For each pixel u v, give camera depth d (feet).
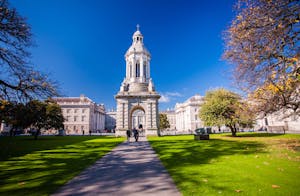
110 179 23.76
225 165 30.07
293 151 43.88
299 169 26.99
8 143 82.99
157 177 24.23
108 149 53.47
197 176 23.90
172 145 62.75
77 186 21.22
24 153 47.67
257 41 39.17
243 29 40.14
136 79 148.25
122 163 33.37
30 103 57.06
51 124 120.78
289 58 35.96
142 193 18.90
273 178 22.62
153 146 60.03
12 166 31.65
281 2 35.73
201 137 87.10
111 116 458.91
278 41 37.29
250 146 56.80
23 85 50.34
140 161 35.01
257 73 40.98
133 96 136.36
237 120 108.37
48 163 33.96
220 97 118.83
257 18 38.34
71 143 79.41
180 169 27.91
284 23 36.24
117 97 137.69
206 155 40.65
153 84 142.92
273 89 40.60
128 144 68.80
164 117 276.00
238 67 43.60
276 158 35.68
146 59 154.61
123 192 19.27
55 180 23.40
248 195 17.42
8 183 22.26
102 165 31.86
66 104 291.58
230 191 18.44
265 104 45.93
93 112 318.86
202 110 124.47
